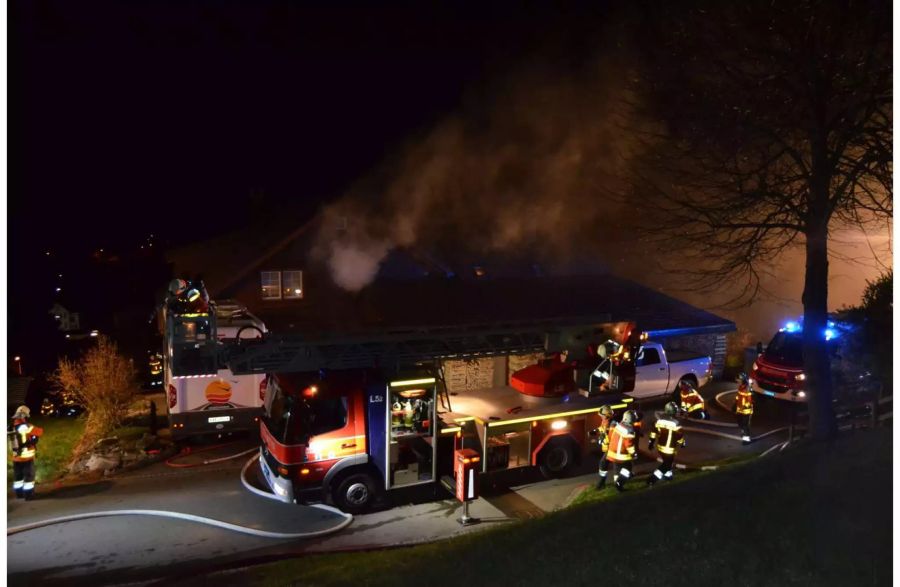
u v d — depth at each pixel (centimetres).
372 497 1073
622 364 1265
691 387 1531
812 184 986
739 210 1017
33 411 1872
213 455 1352
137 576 837
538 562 661
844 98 954
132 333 2992
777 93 996
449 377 1554
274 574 778
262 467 1160
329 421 1048
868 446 857
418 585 651
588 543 690
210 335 1098
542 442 1174
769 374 1633
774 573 562
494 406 1198
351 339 1062
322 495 1104
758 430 1477
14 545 933
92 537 960
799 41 943
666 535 669
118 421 1559
